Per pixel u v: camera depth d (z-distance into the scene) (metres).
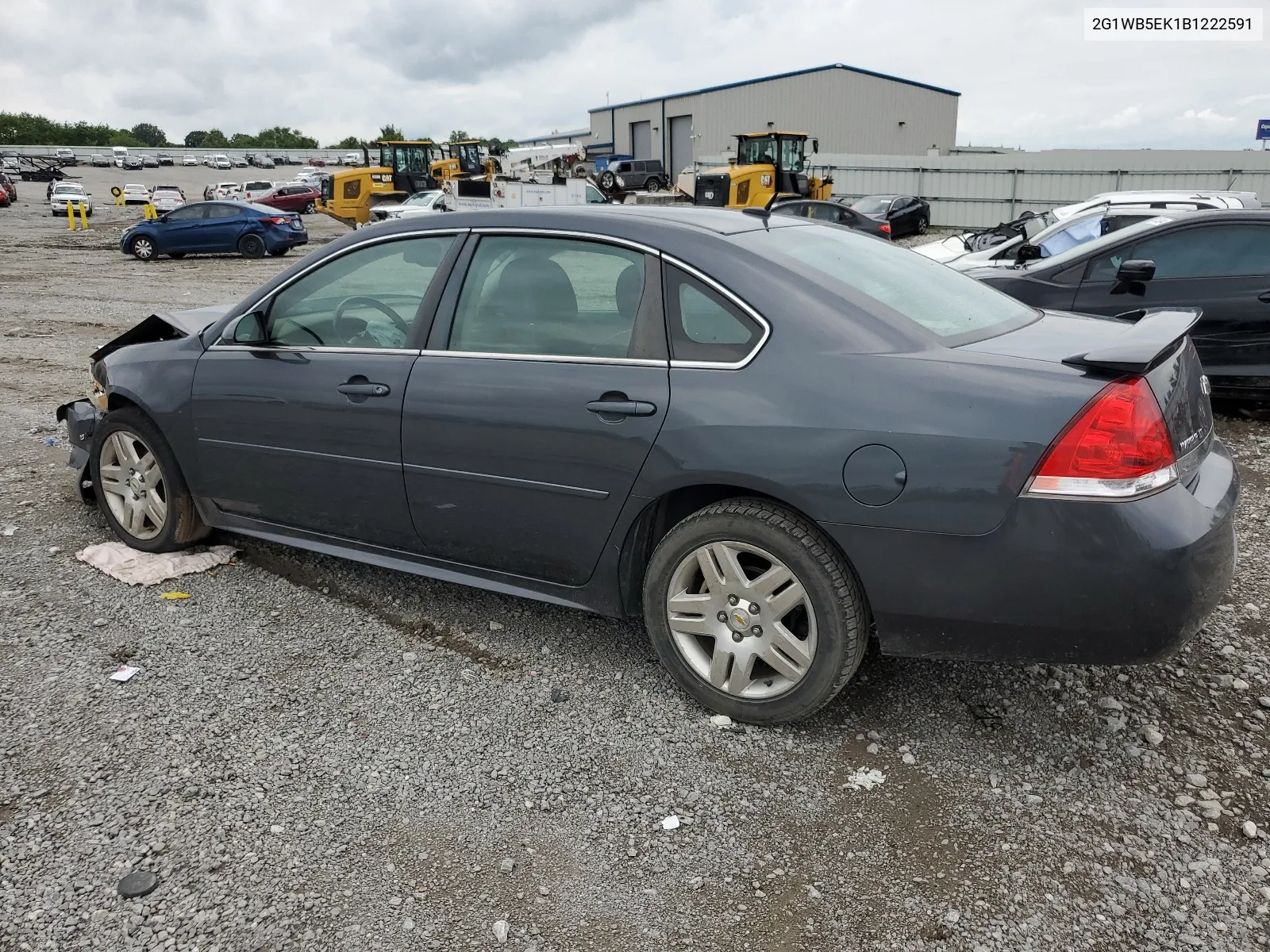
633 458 2.88
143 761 2.79
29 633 3.57
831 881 2.32
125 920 2.19
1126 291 6.73
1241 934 2.13
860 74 56.81
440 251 3.39
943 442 2.48
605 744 2.89
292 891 2.29
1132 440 2.38
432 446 3.28
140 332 4.48
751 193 29.80
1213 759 2.77
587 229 3.11
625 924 2.19
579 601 3.24
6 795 2.62
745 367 2.75
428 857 2.41
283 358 3.67
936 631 2.63
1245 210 6.54
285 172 92.50
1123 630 2.44
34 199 54.06
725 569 2.87
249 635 3.59
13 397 7.95
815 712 3.01
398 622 3.71
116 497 4.39
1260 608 3.70
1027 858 2.38
